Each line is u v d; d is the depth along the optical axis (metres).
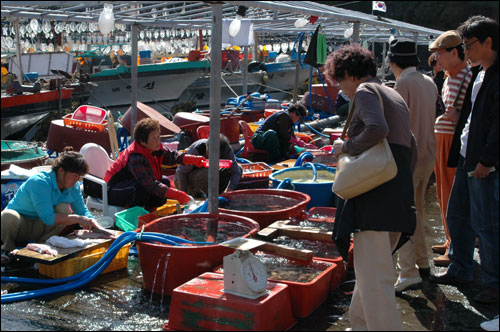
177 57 23.17
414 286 4.23
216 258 3.91
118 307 3.80
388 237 3.09
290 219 5.04
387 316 3.04
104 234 4.63
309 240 4.66
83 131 7.84
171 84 20.81
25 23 12.69
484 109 3.54
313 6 7.97
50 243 4.38
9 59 16.17
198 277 3.68
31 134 15.81
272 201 5.50
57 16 7.05
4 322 3.54
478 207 3.58
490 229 3.54
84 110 8.58
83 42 16.89
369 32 14.16
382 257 3.07
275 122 8.41
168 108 21.16
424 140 4.10
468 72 4.47
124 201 5.54
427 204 6.77
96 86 19.48
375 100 3.03
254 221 4.52
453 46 4.41
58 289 4.04
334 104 13.32
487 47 3.47
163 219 4.56
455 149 4.13
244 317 3.23
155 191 5.28
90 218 4.73
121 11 7.15
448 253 4.42
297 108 8.44
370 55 3.24
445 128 4.66
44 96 15.93
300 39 11.08
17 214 4.53
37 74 17.14
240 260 3.31
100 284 4.22
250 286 3.26
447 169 4.71
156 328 3.50
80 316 3.66
